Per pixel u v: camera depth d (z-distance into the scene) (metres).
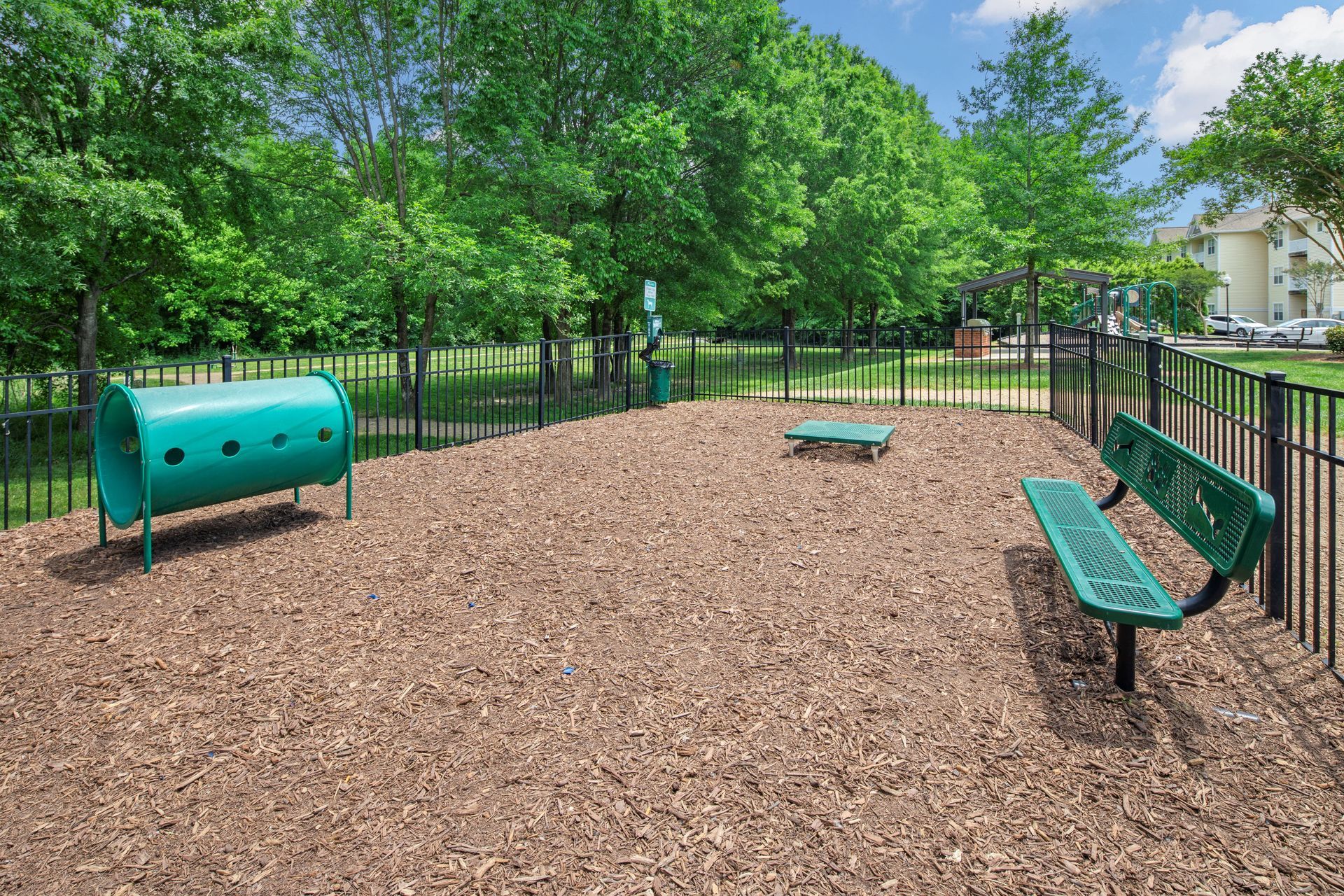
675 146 14.73
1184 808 2.49
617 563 4.89
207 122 13.98
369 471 7.69
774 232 18.33
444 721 3.13
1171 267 48.22
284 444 5.50
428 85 15.61
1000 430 9.63
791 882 2.23
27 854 2.44
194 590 4.54
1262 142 18.22
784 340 13.52
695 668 3.51
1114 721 2.98
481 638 3.87
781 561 4.86
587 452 8.52
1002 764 2.75
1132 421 4.66
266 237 15.84
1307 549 4.91
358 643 3.83
